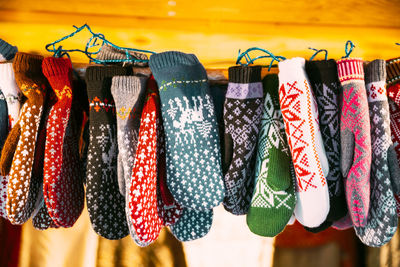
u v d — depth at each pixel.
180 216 0.83
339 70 0.73
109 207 0.74
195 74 0.74
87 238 1.21
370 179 0.77
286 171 0.75
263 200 0.77
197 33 1.15
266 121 0.77
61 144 0.71
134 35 1.14
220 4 1.16
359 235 0.80
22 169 0.69
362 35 1.18
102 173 0.72
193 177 0.71
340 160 0.75
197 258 1.23
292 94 0.70
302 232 1.26
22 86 0.71
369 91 0.75
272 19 1.17
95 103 0.72
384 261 1.27
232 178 0.76
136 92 0.70
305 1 1.17
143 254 1.22
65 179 0.75
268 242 1.25
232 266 1.25
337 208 0.78
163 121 0.73
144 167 0.66
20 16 1.10
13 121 0.75
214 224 1.23
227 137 0.76
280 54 1.16
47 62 0.70
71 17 1.12
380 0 1.19
